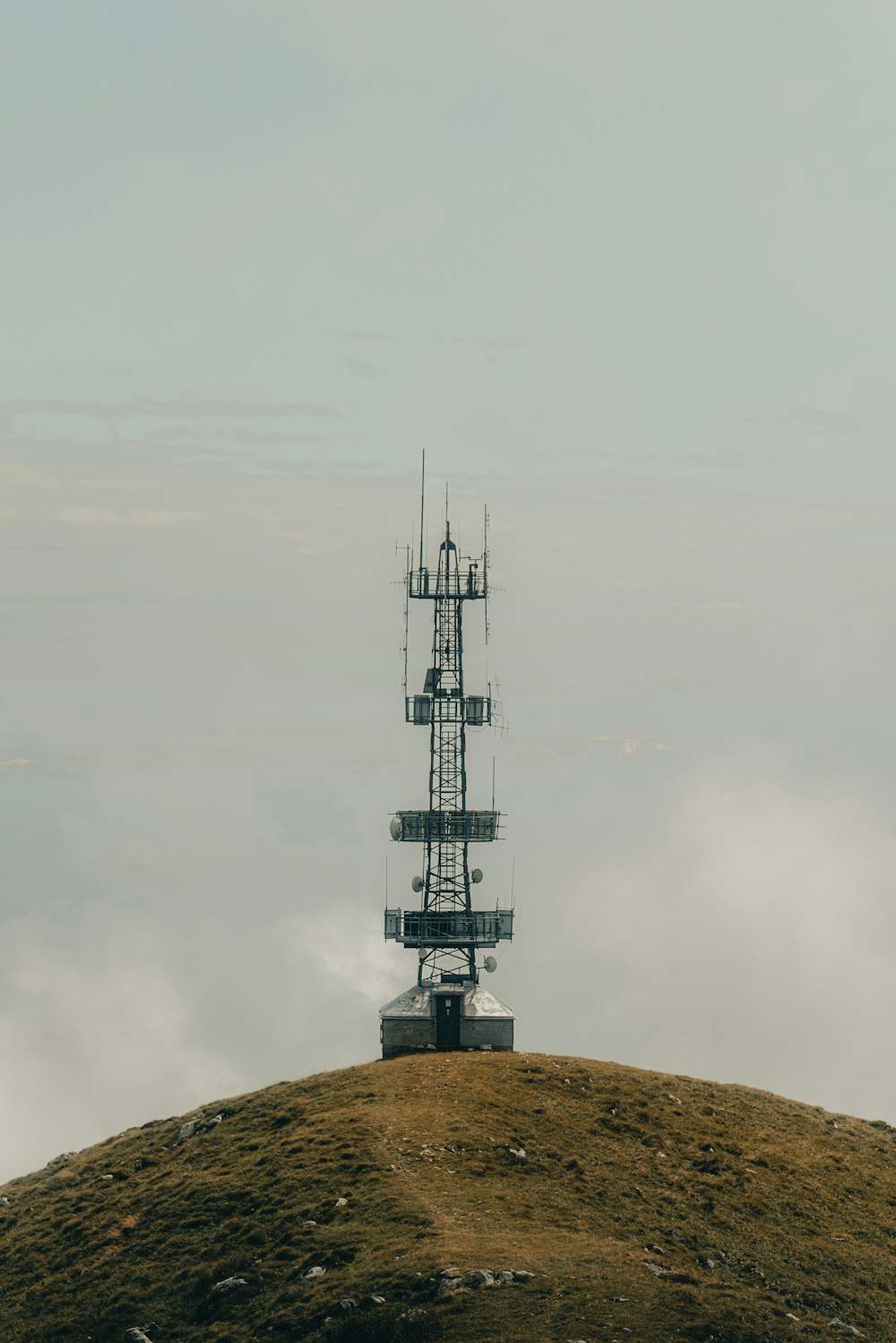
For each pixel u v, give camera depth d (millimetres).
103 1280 81625
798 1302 74688
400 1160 88000
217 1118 103250
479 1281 68625
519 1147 91812
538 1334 62938
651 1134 98125
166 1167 96500
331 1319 68188
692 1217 85000
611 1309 65750
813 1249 83312
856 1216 90312
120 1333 75875
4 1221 94688
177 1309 76750
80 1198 94562
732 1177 92438
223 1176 91312
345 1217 81125
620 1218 82500
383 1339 65375
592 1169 89812
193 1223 85500
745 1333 65125
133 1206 90875
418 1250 73625
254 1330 70312
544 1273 69938
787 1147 100188
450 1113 96562
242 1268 78688
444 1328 64500
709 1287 71000
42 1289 82375
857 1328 73000
